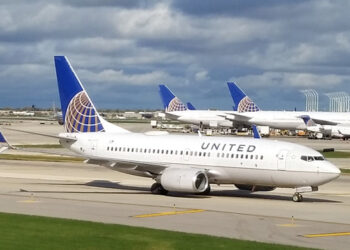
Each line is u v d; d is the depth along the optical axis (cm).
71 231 3158
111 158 5234
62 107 5812
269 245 2872
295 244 2973
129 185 5794
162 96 19338
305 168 4578
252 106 17788
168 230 3269
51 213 3891
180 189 4812
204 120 18650
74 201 4519
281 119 17062
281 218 3816
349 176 6969
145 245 2822
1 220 3516
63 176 6519
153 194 5109
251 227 3456
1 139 5019
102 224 3412
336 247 2916
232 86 17875
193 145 5100
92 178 6362
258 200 4794
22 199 4581
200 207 4297
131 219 3691
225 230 3344
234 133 18175
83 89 5709
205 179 4900
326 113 16700
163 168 5081
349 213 4100
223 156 4912
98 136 5572
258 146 4838
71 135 5694
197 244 2862
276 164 4681
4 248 2695
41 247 2736
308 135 17462
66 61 5744
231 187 5772
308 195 5225
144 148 5303
